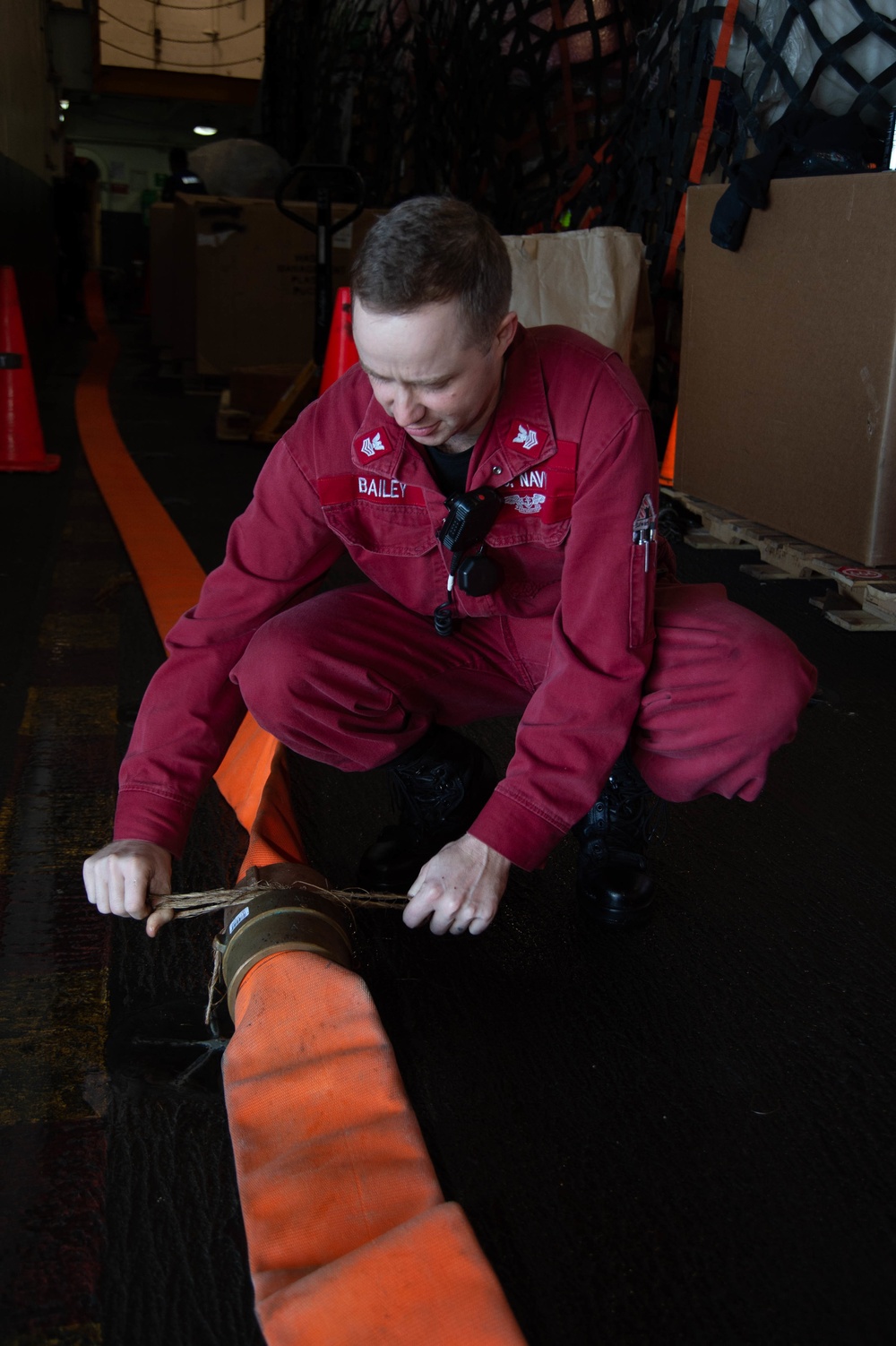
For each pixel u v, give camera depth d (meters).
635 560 1.30
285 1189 1.02
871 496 2.88
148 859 1.28
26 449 4.83
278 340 6.84
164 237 8.95
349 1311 0.88
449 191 6.93
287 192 9.38
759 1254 1.07
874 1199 1.14
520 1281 1.03
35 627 2.82
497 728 2.35
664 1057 1.34
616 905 1.58
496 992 1.46
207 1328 0.97
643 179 4.59
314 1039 1.17
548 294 3.79
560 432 1.31
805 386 3.11
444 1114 1.23
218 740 1.42
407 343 1.07
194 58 18.95
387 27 8.40
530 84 5.83
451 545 1.34
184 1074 1.28
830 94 3.53
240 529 1.43
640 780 1.56
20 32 8.12
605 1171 1.16
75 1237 1.05
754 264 3.28
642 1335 0.98
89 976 1.46
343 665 1.43
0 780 2.01
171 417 6.65
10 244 7.00
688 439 3.81
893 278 2.72
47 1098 1.23
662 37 4.50
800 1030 1.40
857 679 2.62
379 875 1.64
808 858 1.84
